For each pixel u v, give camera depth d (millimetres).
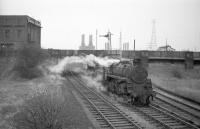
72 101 17703
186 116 14773
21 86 25078
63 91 21703
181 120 13250
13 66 35062
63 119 12336
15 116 13586
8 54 40406
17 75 32656
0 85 25891
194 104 18469
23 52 33531
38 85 25219
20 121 12680
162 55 41625
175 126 12672
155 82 29094
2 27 49312
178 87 25203
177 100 19281
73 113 14250
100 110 15469
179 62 40938
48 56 38719
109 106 16609
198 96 20516
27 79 31375
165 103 18656
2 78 31406
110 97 20062
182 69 39625
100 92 22734
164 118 14039
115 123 12820
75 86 25781
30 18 51781
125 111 15398
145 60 39906
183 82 29297
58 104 12273
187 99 20094
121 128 12062
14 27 49125
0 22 49188
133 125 12523
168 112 15547
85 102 17859
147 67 39938
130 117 13938
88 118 13625
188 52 39812
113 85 20844
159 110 15500
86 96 20141
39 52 35031
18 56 34094
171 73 37344
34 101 12766
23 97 18875
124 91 18172
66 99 17453
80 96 20219
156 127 12461
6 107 15867
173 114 14969
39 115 11586
